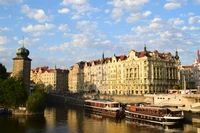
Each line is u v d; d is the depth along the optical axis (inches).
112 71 7613.2
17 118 3998.5
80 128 3262.8
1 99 4522.6
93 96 6515.8
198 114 3671.3
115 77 7450.8
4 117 4077.3
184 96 4160.9
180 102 4252.0
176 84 6889.8
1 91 4574.3
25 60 5718.5
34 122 3678.6
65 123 3666.3
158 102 4694.9
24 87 4749.0
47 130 3120.1
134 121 3863.2
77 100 6747.1
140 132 2960.1
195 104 3937.0
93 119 4101.9
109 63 7780.5
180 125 3329.2
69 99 7076.8
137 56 6756.9
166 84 6688.0
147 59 6427.2
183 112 3703.3
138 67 6638.8
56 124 3565.5
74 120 3976.4
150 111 3644.2
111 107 4498.0
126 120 3991.1
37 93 4594.0
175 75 6943.9
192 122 3376.0
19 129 3159.5
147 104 4276.6
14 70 5654.5
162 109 3435.0
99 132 3006.9
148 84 6353.3
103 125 3491.6
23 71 5654.5
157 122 3479.3
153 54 6614.2
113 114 4392.2
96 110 5009.8
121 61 7278.5
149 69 6456.7
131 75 6850.4
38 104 4493.1
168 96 4515.3
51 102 7726.4
